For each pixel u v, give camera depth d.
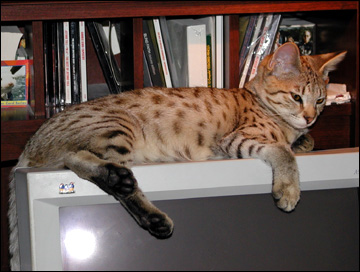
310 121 1.96
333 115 2.06
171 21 2.19
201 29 2.16
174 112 1.80
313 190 1.37
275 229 1.34
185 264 1.29
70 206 1.24
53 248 1.21
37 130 1.72
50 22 2.09
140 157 1.75
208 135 1.84
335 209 1.37
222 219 1.31
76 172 1.40
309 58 2.09
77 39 2.15
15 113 2.05
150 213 1.29
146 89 1.84
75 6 1.90
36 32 1.95
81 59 2.16
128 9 1.92
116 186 1.32
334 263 1.35
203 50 2.17
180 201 1.31
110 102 1.75
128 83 2.11
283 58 1.97
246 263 1.32
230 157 1.80
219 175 1.31
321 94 2.01
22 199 1.25
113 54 2.25
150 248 1.28
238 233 1.32
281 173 1.50
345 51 2.05
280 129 1.98
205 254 1.30
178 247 1.29
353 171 1.37
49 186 1.22
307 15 2.31
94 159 1.43
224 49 2.15
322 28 2.34
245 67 2.21
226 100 1.93
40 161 1.62
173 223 1.29
